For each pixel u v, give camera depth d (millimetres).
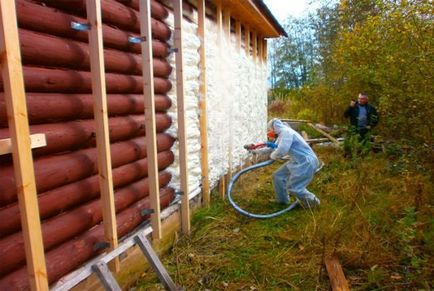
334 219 4215
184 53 4055
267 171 7352
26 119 1786
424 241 3498
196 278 3262
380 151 6914
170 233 3775
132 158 3121
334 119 12398
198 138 4609
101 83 2361
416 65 4820
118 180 2891
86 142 2561
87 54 2529
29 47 2059
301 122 12250
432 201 4219
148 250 2816
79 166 2443
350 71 8664
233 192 5844
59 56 2285
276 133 5031
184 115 3791
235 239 4031
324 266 3357
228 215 4691
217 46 5270
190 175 4391
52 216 2307
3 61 1691
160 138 3633
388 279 3090
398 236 3617
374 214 4219
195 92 4465
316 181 6121
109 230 2551
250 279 3240
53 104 2234
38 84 2127
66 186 2383
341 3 8477
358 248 3520
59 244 2346
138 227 3242
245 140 6977
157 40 3629
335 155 7789
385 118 6324
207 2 4953
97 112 2395
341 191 5387
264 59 8656
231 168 6008
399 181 5176
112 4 2824
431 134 4793
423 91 4746
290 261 3514
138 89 3279
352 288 3027
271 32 7883
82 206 2559
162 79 3717
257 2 5785
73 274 2375
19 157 1765
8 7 1679
